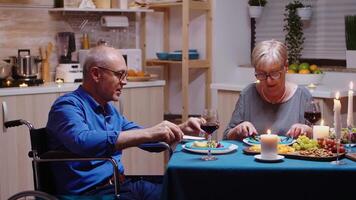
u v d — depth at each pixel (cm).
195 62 502
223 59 522
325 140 250
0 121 388
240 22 533
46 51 466
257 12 525
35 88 404
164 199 220
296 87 308
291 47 507
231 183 218
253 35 542
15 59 435
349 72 457
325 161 228
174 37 543
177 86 549
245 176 216
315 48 504
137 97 462
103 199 254
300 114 301
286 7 505
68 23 483
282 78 295
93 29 499
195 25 527
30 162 405
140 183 280
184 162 226
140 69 499
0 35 445
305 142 251
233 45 529
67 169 264
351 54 468
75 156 249
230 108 444
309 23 505
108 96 280
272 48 293
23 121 267
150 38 541
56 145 263
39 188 261
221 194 219
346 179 214
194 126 279
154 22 541
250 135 279
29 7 458
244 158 235
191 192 219
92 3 474
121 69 280
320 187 215
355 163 225
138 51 496
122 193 267
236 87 434
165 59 515
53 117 261
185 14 488
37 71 439
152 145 288
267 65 290
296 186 216
